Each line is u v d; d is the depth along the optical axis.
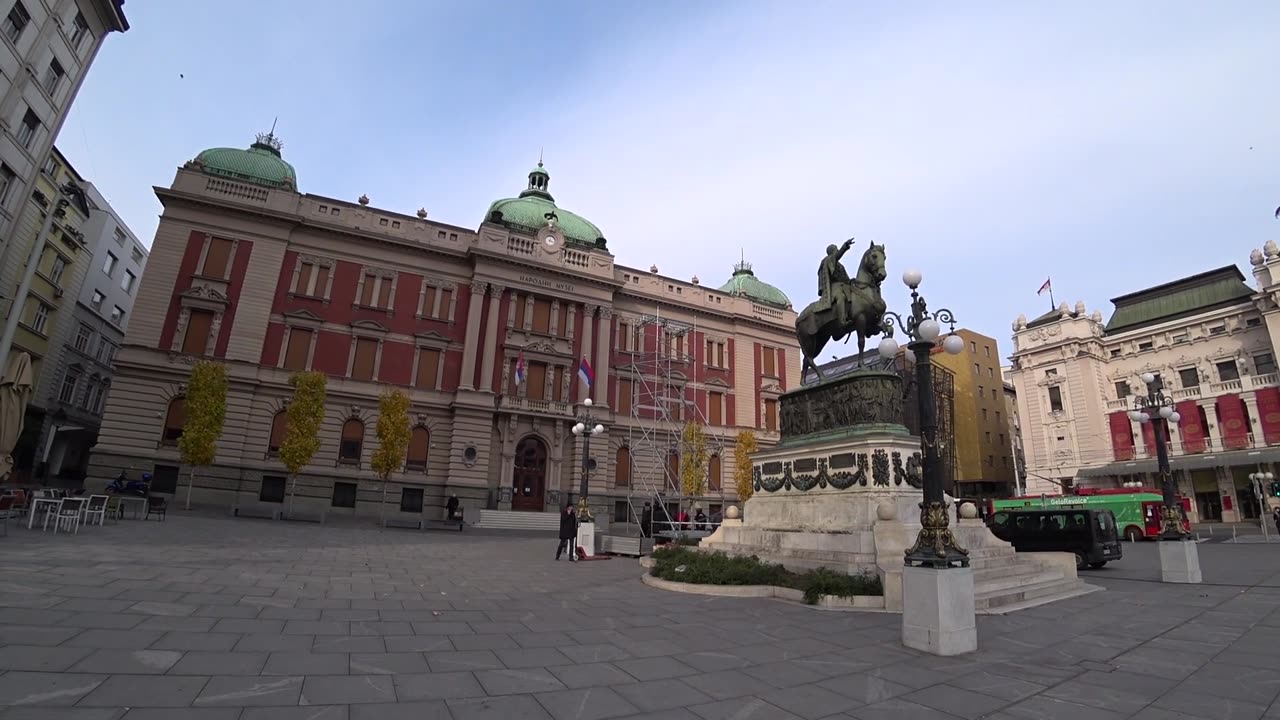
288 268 39.06
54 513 16.94
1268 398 45.88
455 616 9.15
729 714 5.33
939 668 6.98
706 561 14.07
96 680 5.18
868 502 13.37
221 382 33.28
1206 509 47.41
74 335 46.81
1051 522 21.23
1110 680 6.54
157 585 9.73
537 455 42.38
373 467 35.47
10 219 29.58
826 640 8.37
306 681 5.59
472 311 42.12
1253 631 9.15
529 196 52.47
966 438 61.94
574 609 10.30
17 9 27.66
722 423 51.12
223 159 40.09
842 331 16.39
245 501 34.94
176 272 36.19
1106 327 58.12
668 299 50.53
